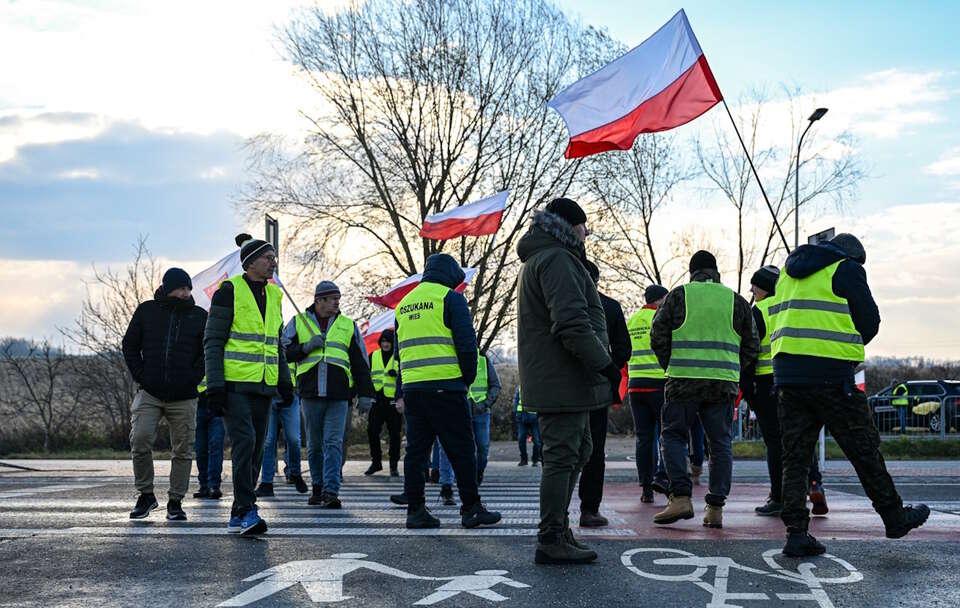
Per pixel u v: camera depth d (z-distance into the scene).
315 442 9.36
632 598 4.74
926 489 11.24
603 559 5.76
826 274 6.06
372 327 15.58
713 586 5.01
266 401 7.14
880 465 6.03
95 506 8.97
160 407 7.88
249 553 6.00
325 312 9.38
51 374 27.67
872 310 5.98
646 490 9.55
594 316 5.86
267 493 10.68
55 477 14.07
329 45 29.31
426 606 4.59
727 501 9.73
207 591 4.93
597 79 10.29
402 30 29.25
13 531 7.03
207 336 6.87
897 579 5.18
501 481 13.48
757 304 8.68
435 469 13.31
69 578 5.26
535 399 5.64
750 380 8.53
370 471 15.04
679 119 10.16
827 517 8.07
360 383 9.54
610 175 29.61
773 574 5.31
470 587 4.99
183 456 7.88
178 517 7.81
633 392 9.69
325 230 30.05
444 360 7.33
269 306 7.13
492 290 30.00
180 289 7.88
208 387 6.77
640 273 31.50
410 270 30.19
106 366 27.75
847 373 5.98
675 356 7.38
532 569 5.46
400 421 14.97
